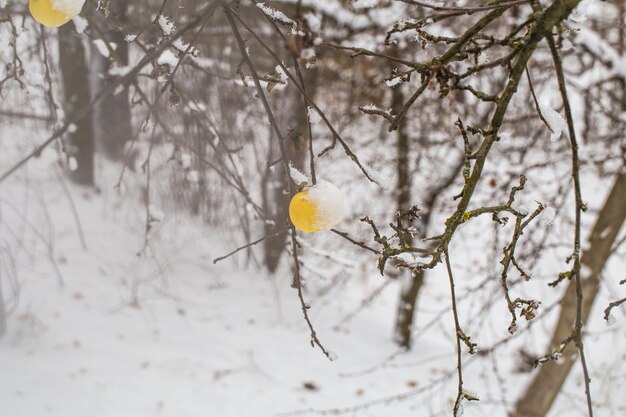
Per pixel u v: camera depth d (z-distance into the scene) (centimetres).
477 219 837
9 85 387
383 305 967
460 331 157
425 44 184
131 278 802
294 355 757
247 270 904
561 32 168
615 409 715
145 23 419
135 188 885
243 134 746
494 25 624
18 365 604
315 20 317
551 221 160
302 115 700
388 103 862
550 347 546
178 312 774
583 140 547
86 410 566
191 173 363
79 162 870
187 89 455
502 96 162
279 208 690
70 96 806
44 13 146
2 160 848
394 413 692
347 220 842
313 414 661
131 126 852
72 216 846
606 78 529
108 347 671
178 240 856
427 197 734
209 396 641
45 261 767
